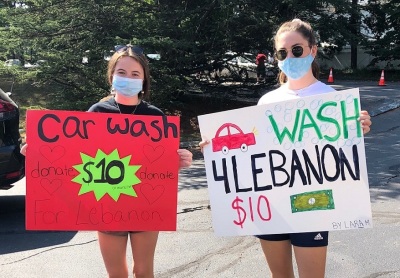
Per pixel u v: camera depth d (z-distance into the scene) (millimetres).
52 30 10727
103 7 10430
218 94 13352
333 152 2797
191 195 6430
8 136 5359
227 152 2975
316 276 2826
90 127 2877
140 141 2902
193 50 11031
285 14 11961
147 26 10852
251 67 12656
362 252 4375
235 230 2969
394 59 25984
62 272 4125
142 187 2910
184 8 11625
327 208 2807
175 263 4254
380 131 10984
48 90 14008
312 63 2980
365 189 2756
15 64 11641
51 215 2867
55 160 2859
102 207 2891
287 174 2877
